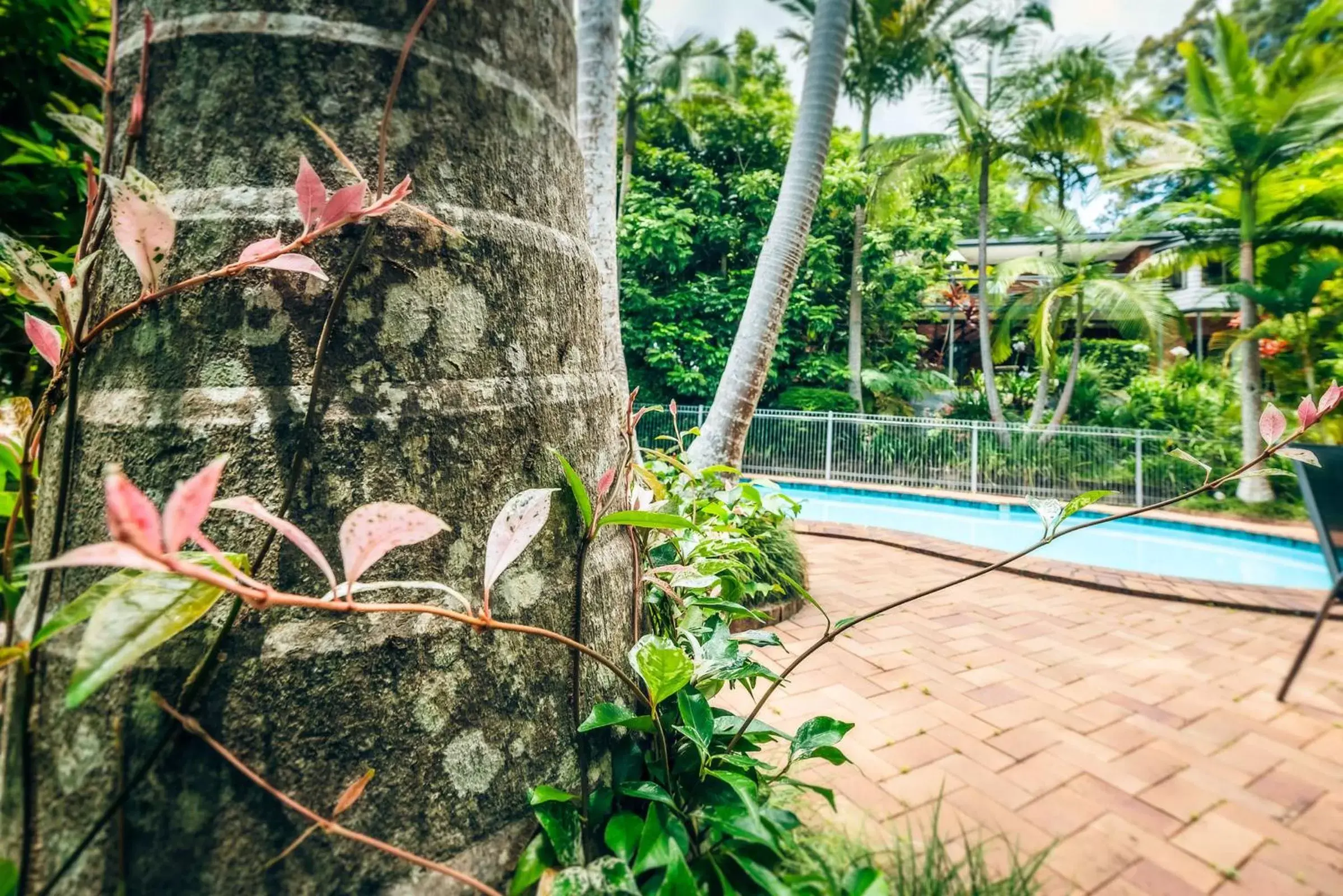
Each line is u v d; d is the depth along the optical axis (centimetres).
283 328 84
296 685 78
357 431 85
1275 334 962
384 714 82
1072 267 1299
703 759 105
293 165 87
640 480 146
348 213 72
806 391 1351
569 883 82
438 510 90
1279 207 959
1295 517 924
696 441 471
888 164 1273
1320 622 241
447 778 86
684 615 150
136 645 57
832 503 1148
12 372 176
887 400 1476
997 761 195
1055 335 1244
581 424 114
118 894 70
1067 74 1131
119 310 83
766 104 1539
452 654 89
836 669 262
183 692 73
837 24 473
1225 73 914
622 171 1380
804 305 1349
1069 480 1114
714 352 1284
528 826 94
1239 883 147
